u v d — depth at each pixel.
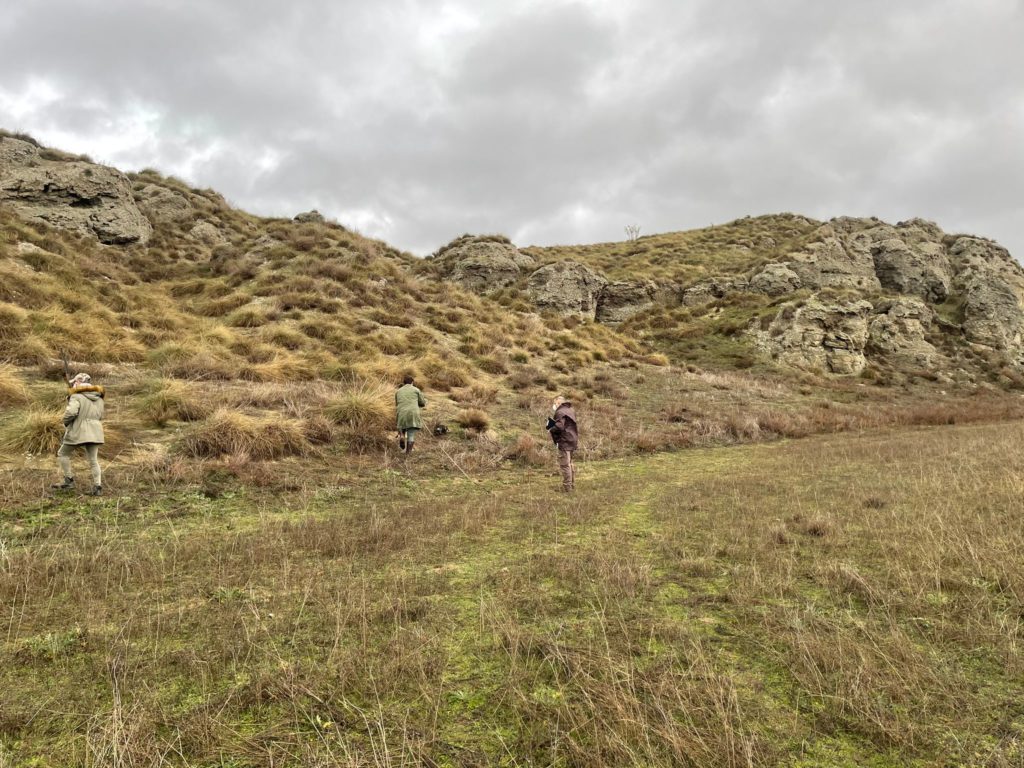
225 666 3.31
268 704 2.95
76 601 4.15
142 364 14.41
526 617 4.05
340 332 19.08
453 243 45.59
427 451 11.75
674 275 44.19
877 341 34.34
